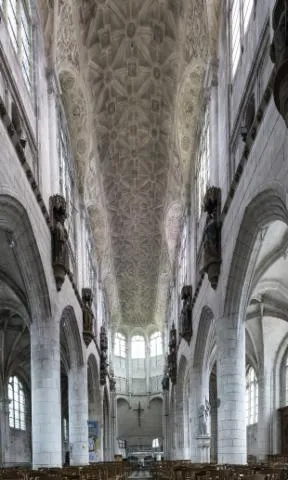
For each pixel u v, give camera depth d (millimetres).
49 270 18781
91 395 37906
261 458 32469
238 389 17797
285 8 8500
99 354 39906
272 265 21375
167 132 33500
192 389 27250
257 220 15109
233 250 16641
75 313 25234
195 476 10305
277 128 11586
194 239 29203
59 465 18094
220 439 18016
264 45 13352
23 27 17438
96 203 36469
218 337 19156
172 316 44688
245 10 16484
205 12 21312
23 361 35250
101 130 33062
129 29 27531
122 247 47031
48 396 18109
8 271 19938
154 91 31312
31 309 18516
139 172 37875
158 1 26172
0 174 12539
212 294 21109
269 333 33281
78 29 25016
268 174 12406
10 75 14344
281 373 33719
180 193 33812
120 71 29812
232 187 16438
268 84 12016
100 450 37188
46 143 19719
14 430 36125
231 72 18547
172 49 28031
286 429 32094
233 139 17703
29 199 15648
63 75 24844
